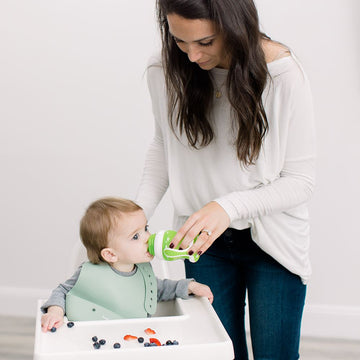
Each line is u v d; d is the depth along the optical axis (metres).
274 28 2.58
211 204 1.41
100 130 2.79
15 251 2.94
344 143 2.62
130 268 1.42
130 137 2.78
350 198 2.67
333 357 2.58
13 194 2.89
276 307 1.60
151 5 2.66
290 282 1.60
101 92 2.76
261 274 1.59
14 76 2.79
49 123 2.81
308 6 2.55
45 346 1.17
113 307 1.36
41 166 2.85
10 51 2.78
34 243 2.92
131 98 2.74
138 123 2.76
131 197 2.83
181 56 1.43
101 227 1.38
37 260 2.94
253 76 1.36
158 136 1.72
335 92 2.59
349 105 2.59
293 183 1.50
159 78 1.57
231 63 1.35
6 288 2.97
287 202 1.48
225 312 1.66
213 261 1.64
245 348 1.73
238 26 1.27
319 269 2.75
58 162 2.84
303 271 1.59
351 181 2.65
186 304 1.39
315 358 2.57
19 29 2.75
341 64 2.56
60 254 2.92
